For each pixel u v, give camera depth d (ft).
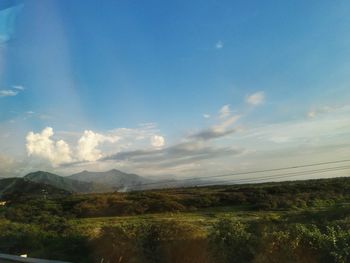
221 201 249.55
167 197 259.19
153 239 75.31
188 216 201.77
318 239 53.83
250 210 217.36
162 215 218.59
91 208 226.79
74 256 90.74
